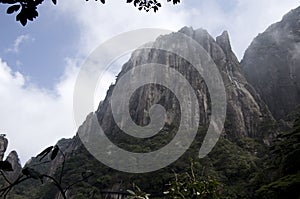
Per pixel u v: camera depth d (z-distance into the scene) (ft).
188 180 12.37
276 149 85.51
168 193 12.30
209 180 12.30
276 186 65.77
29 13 7.18
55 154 5.80
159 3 12.69
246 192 89.66
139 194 11.79
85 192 110.22
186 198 11.93
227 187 94.68
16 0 7.07
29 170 5.09
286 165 75.61
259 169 110.42
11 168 5.13
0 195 4.91
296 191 63.10
